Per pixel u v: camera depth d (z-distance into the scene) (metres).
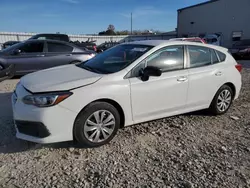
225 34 30.09
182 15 36.84
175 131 4.15
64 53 9.09
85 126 3.42
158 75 3.69
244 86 7.57
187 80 4.25
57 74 3.82
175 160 3.25
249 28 27.16
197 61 4.50
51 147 3.54
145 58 3.88
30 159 3.24
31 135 3.32
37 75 3.87
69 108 3.25
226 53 5.04
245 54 18.59
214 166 3.12
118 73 3.66
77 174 2.93
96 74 3.68
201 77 4.43
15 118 3.37
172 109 4.21
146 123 4.45
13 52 8.45
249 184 2.77
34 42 8.79
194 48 4.49
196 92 4.43
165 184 2.76
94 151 3.46
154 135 3.98
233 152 3.47
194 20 34.66
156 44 4.14
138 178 2.86
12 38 25.44
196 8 34.00
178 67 4.23
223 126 4.41
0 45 23.64
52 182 2.78
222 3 29.91
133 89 3.70
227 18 29.56
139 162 3.20
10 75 7.23
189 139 3.86
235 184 2.77
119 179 2.84
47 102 3.16
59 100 3.19
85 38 30.83
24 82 3.62
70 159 3.25
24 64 8.53
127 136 3.93
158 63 4.02
